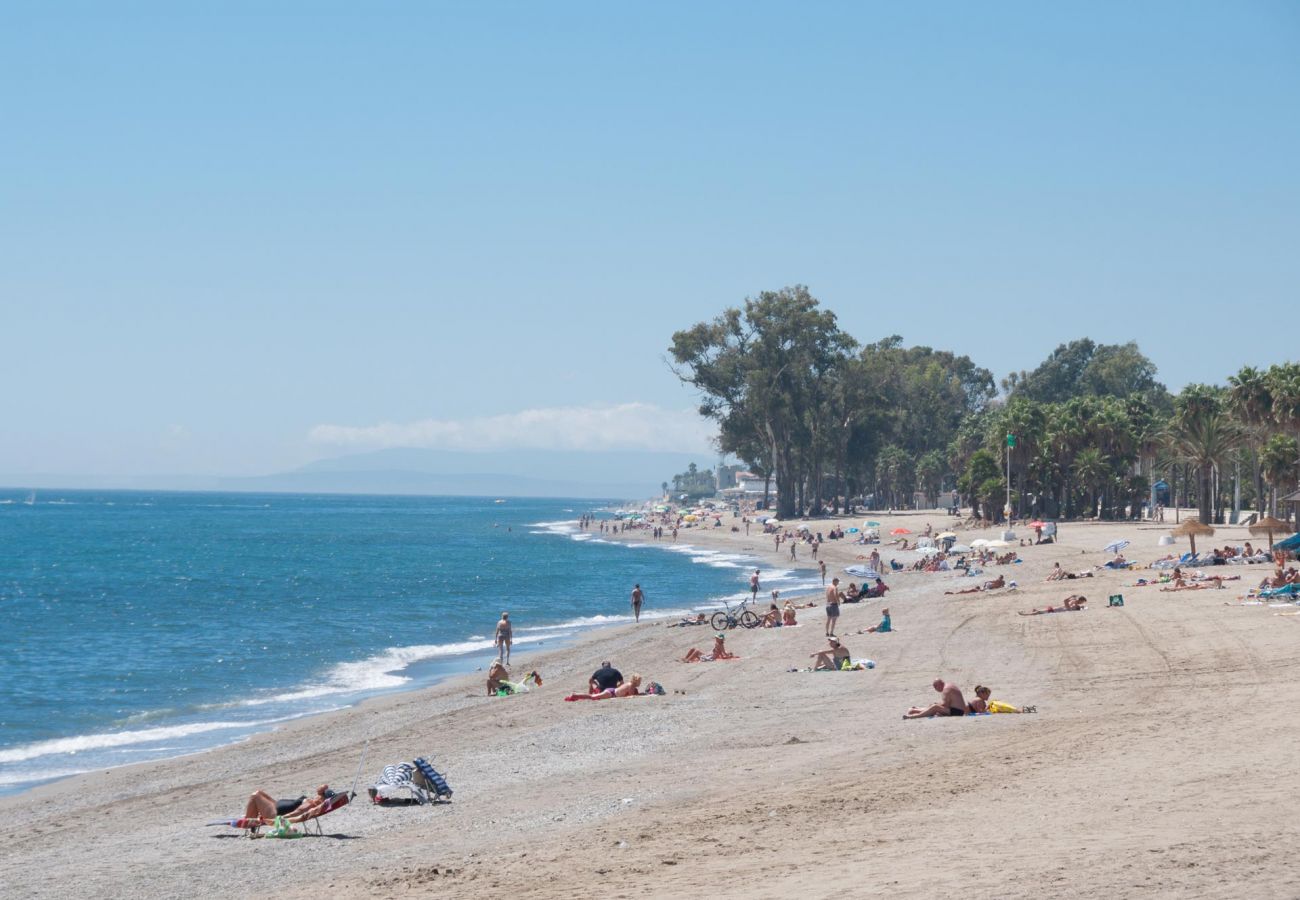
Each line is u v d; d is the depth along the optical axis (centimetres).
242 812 1839
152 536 16700
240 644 4856
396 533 18538
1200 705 2036
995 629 3850
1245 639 2983
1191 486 14138
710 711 2559
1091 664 2827
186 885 1325
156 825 1781
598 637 4872
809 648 3834
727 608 5697
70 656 4466
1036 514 11538
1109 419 10944
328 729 2817
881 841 1171
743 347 14262
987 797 1362
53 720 3083
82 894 1332
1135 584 4925
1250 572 5112
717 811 1426
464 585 8275
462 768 2039
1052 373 19012
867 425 15288
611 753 2092
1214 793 1278
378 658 4356
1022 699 2359
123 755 2608
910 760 1711
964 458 14912
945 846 1120
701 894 1014
